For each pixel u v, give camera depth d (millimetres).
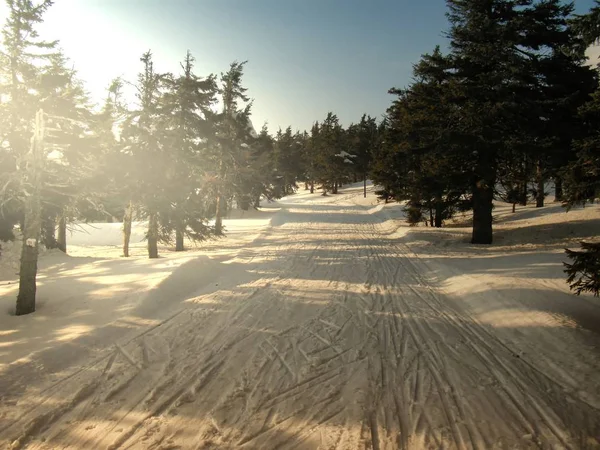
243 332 7086
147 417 4312
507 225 21188
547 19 15164
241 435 3973
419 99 20641
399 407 4520
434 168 16609
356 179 85500
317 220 32688
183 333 7035
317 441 3871
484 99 15078
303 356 5996
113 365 5680
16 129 13414
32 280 8234
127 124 17094
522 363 5711
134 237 28125
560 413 4371
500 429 4074
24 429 4055
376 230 25922
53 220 17188
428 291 10125
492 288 9117
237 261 14828
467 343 6523
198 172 20297
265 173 39562
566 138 14828
